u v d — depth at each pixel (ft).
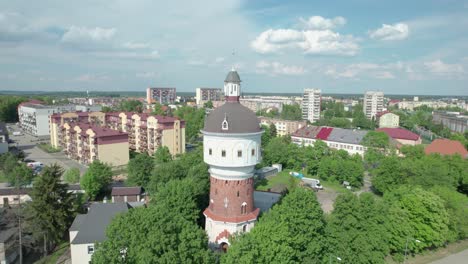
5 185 310.24
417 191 201.98
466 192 301.63
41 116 599.16
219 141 156.76
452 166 303.07
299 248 146.00
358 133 486.79
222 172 160.15
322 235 156.35
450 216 203.10
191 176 221.87
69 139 444.55
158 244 114.73
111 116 547.49
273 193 293.02
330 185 339.77
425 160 304.30
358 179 335.26
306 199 150.20
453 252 208.03
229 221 158.71
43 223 190.19
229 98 166.30
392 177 284.82
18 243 189.88
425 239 190.70
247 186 164.25
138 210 135.03
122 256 121.39
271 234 132.26
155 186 248.73
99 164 290.76
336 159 358.43
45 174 197.67
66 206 203.62
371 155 394.11
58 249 200.34
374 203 180.65
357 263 155.43
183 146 475.72
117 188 276.82
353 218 163.63
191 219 183.52
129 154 450.30
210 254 129.39
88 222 181.16
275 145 401.70
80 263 168.86
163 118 458.91
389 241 183.11
